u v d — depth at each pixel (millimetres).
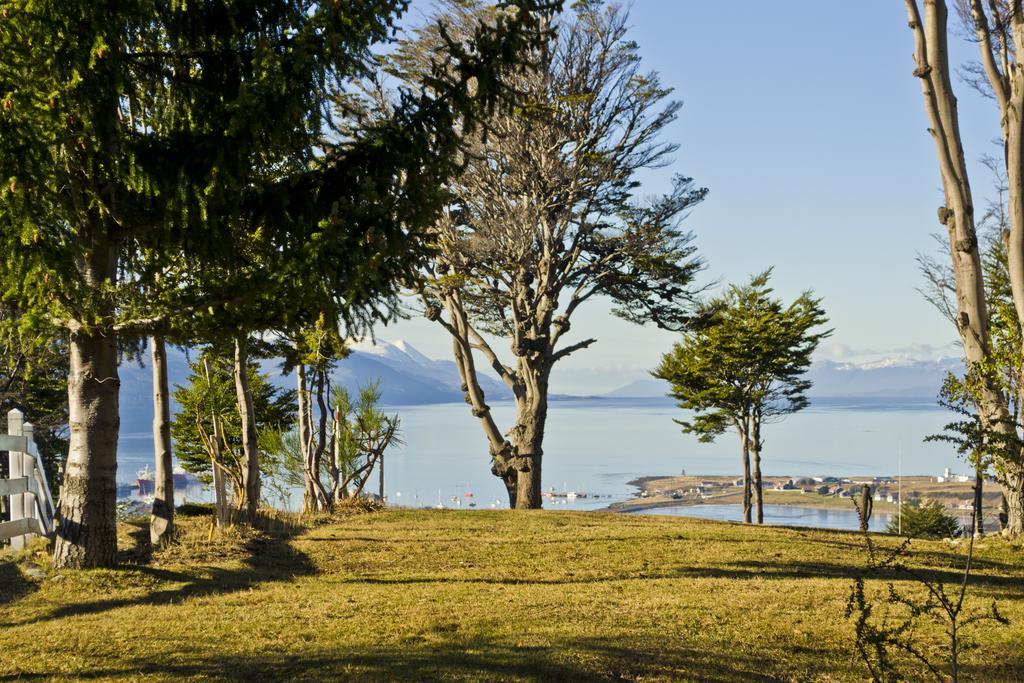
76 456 11977
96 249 11281
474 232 25797
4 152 8883
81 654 8062
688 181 27328
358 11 9719
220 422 22219
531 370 29297
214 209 10086
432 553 15156
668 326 29703
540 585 12422
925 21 18703
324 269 9719
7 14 8734
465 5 21922
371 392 25016
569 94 24078
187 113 10672
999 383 16344
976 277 18281
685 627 9680
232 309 10656
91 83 9461
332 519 20594
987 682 7828
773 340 39000
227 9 10258
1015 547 16641
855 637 9320
